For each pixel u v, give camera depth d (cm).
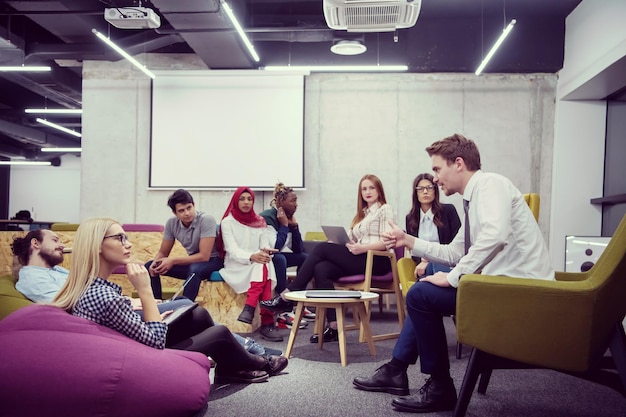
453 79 752
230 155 757
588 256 555
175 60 778
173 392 208
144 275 228
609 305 193
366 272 403
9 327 200
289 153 752
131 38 724
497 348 202
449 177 245
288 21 737
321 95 762
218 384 283
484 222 222
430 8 699
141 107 774
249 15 735
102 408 198
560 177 721
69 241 551
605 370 208
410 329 262
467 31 729
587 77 633
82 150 775
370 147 755
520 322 198
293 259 522
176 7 584
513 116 743
